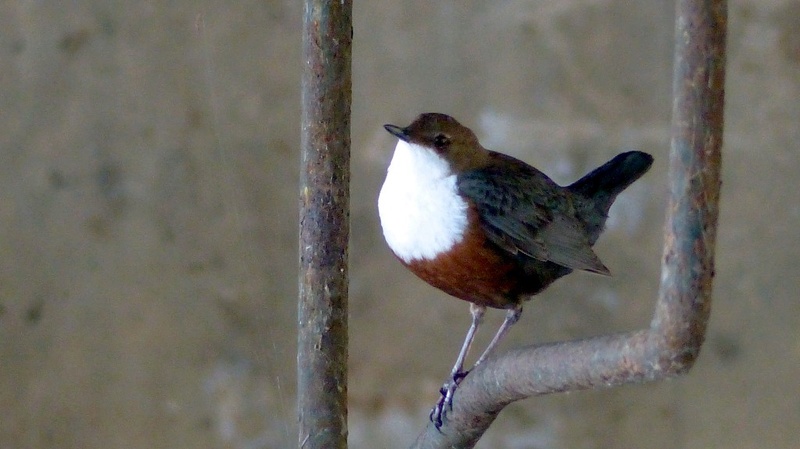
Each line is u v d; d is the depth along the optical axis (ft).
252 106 35.58
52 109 35.27
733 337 34.55
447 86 35.40
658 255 34.91
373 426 35.27
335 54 15.12
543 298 35.01
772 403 34.27
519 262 23.94
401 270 35.32
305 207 15.79
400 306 35.32
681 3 12.35
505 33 35.37
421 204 23.31
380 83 35.37
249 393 35.60
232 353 35.65
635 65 35.14
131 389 35.50
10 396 35.01
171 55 35.45
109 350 35.53
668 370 13.82
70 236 35.35
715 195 12.83
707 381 34.63
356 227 35.37
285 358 35.58
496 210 23.29
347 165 15.69
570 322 34.94
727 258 34.60
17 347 35.12
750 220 34.50
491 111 35.40
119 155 35.50
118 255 35.53
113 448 35.27
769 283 34.37
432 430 21.84
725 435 34.50
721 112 12.58
